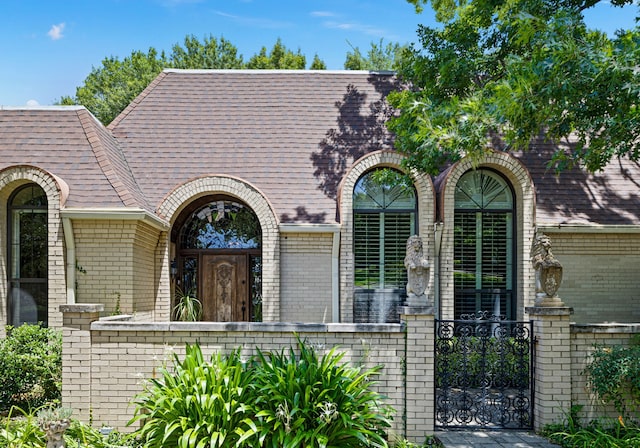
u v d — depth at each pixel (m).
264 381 7.28
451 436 8.07
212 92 14.80
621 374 7.66
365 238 13.09
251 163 13.45
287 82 15.05
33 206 11.55
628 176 13.72
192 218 13.92
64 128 12.20
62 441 6.92
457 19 12.50
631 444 7.31
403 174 12.84
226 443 6.95
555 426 8.00
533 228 12.53
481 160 12.57
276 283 12.28
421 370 8.05
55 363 9.04
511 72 8.63
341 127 14.16
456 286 13.11
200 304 13.55
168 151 13.59
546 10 9.75
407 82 15.05
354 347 8.20
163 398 7.19
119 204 10.97
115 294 10.95
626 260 12.76
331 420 6.96
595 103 8.69
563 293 12.64
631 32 8.26
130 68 35.91
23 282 11.47
